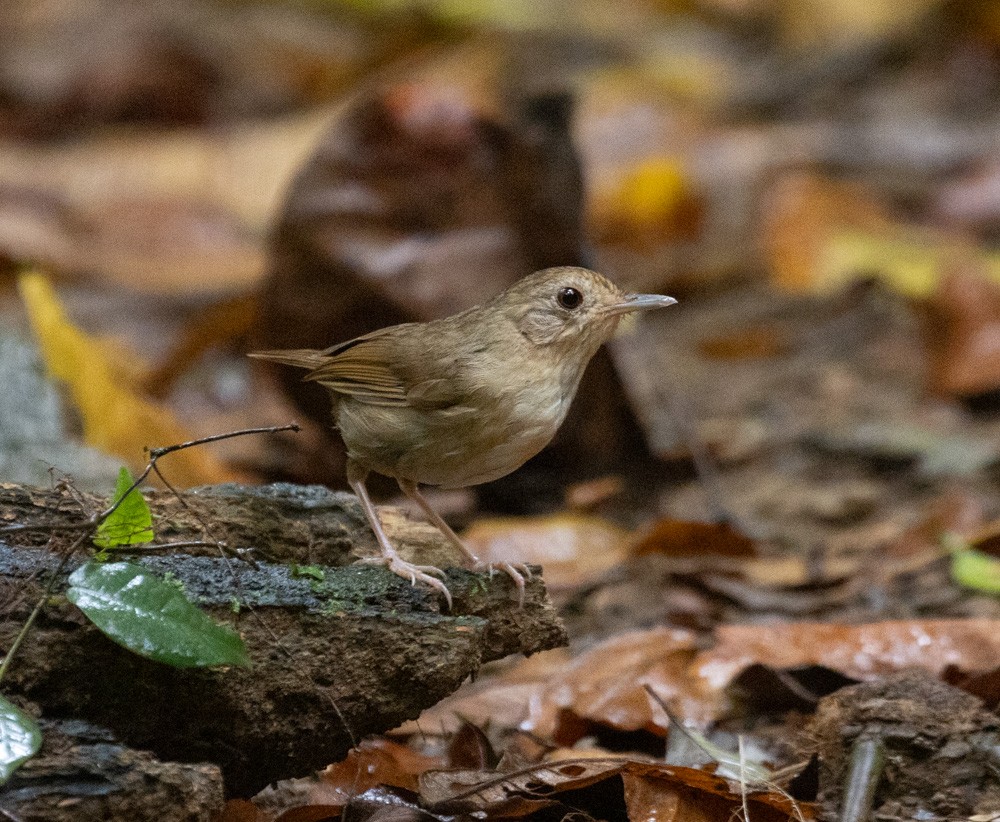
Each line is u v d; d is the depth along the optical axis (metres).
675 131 25.41
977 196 21.59
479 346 8.09
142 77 27.42
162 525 6.98
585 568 11.31
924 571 11.12
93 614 5.93
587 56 30.42
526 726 8.45
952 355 15.33
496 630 7.31
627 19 33.31
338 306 12.93
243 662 5.97
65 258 20.23
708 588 10.81
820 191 21.12
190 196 22.56
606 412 13.47
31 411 11.48
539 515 12.88
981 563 10.75
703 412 15.43
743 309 19.16
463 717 8.03
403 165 13.07
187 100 27.53
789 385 16.31
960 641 8.96
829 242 20.20
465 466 8.22
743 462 14.12
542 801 6.63
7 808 5.50
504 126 13.17
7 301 18.83
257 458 13.39
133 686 6.19
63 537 6.51
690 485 13.60
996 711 8.33
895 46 29.22
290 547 7.29
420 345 8.16
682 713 8.60
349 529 8.02
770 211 21.00
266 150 23.92
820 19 31.19
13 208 22.05
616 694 8.63
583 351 8.42
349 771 7.45
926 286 18.31
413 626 6.64
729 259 20.56
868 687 7.61
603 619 10.53
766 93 28.06
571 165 13.34
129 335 17.62
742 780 6.95
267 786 7.09
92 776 5.68
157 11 31.89
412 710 6.68
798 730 8.34
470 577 7.33
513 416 8.12
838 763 7.32
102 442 12.18
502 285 12.99
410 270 12.87
